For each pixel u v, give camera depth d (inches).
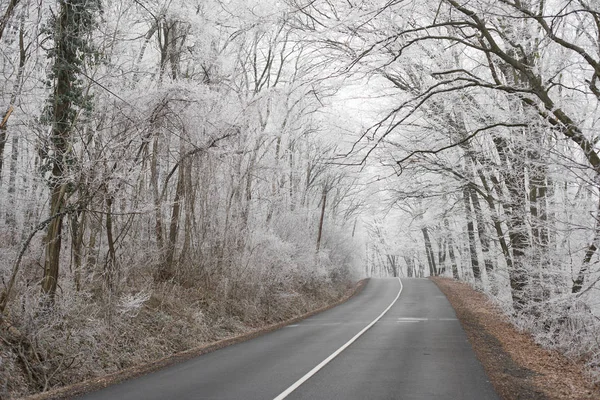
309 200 1337.4
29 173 473.1
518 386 324.2
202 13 695.7
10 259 432.5
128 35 618.2
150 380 338.3
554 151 347.6
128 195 526.3
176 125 587.2
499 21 401.1
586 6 318.3
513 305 628.7
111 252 509.4
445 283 1694.1
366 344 523.2
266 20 414.6
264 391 302.5
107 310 445.4
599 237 358.0
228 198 771.4
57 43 434.9
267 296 811.4
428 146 593.9
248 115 773.9
